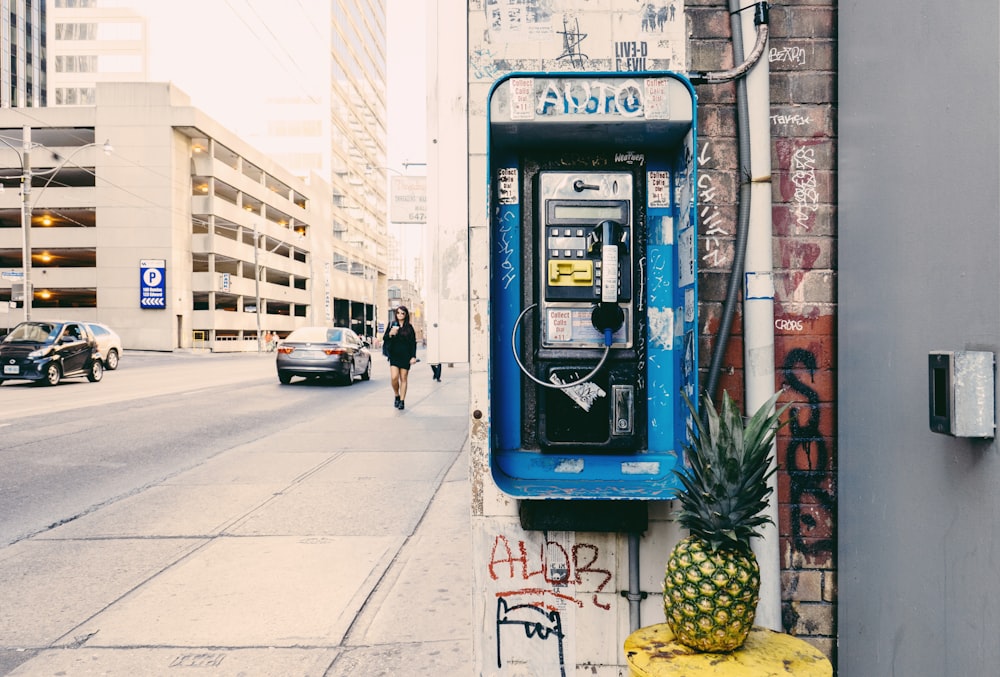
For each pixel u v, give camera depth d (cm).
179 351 3909
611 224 242
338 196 6944
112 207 3909
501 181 257
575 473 252
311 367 1575
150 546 421
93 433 855
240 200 4581
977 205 157
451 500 531
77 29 6512
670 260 254
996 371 151
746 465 176
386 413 1080
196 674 265
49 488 571
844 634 238
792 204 253
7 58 6531
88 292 4262
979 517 156
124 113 3903
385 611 323
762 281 244
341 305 7375
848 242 235
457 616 318
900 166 195
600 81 228
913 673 188
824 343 252
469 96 254
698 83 250
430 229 263
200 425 933
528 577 247
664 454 251
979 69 156
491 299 236
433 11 262
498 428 254
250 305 5178
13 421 949
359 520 477
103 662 275
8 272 2422
